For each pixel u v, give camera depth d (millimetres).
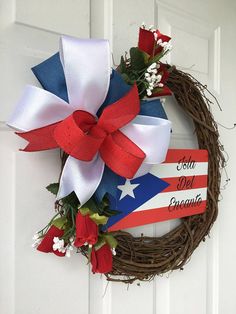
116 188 601
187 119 878
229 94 1022
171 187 768
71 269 652
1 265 567
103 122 529
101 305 711
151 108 623
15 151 582
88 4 680
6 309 570
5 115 571
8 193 575
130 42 760
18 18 584
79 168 535
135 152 555
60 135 480
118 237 685
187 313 886
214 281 976
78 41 515
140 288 782
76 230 540
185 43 892
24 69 591
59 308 634
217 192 883
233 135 1033
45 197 614
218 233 984
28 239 594
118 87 575
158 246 751
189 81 813
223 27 1003
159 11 833
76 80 518
